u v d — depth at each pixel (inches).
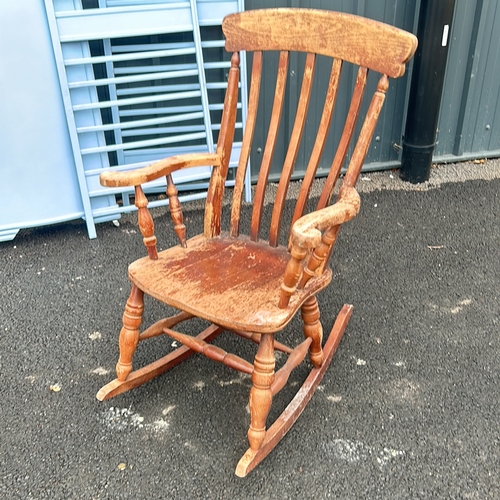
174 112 109.7
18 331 75.4
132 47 100.7
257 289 53.0
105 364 69.6
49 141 92.4
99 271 90.0
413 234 101.0
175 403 63.5
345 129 55.1
